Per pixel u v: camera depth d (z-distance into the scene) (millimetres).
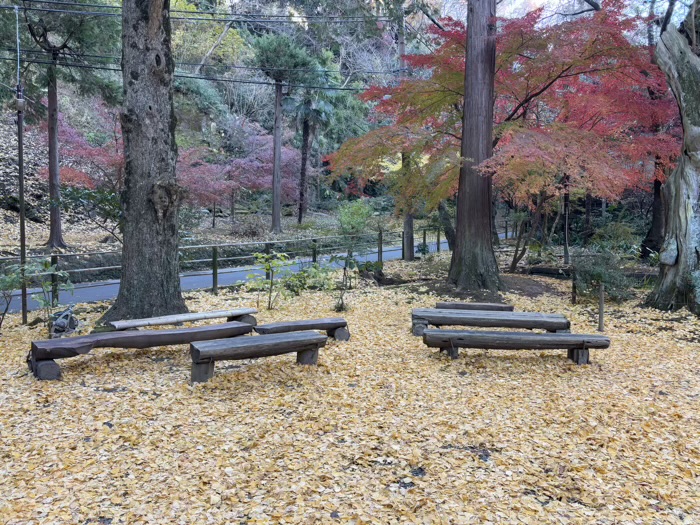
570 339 5152
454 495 2850
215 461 3211
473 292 9211
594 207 22016
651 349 6082
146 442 3445
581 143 8766
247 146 25344
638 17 8719
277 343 4750
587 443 3506
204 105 27000
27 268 6551
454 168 10922
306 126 25281
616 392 4496
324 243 17828
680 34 8148
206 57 26375
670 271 8242
